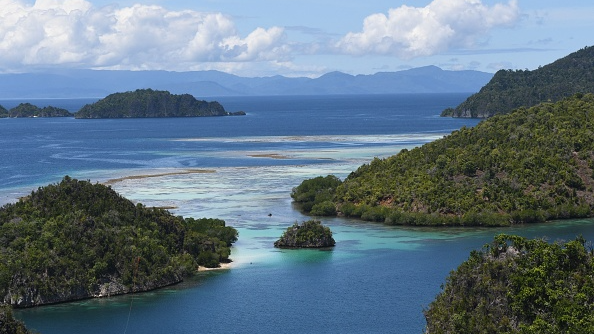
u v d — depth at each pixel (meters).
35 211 90.62
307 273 87.06
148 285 81.50
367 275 85.69
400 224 118.56
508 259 61.41
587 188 128.50
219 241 98.00
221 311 73.88
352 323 69.56
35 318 72.56
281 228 114.44
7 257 78.75
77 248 82.25
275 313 72.81
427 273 86.06
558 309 55.34
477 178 131.25
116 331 68.88
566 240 101.12
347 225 118.06
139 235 88.19
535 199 122.88
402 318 70.56
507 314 58.28
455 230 113.31
